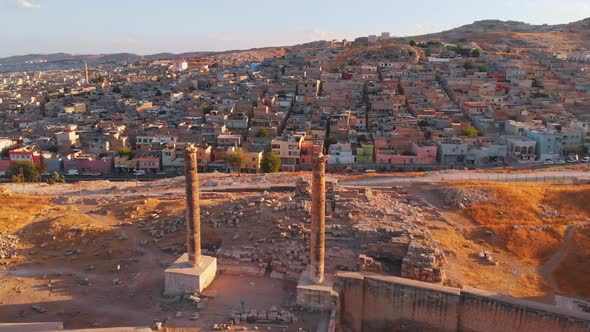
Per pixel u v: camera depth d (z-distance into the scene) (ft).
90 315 129.39
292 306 131.54
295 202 180.34
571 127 408.87
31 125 547.90
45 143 462.60
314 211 129.39
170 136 453.99
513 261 174.60
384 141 406.41
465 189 228.02
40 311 131.34
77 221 198.59
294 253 153.89
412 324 133.18
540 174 277.03
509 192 223.92
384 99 517.14
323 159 126.93
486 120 455.22
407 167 386.11
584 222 200.13
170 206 215.51
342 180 272.10
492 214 206.08
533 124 432.66
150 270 156.56
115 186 297.74
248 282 144.46
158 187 280.31
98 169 419.74
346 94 555.69
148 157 419.74
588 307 144.77
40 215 215.72
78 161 419.95
